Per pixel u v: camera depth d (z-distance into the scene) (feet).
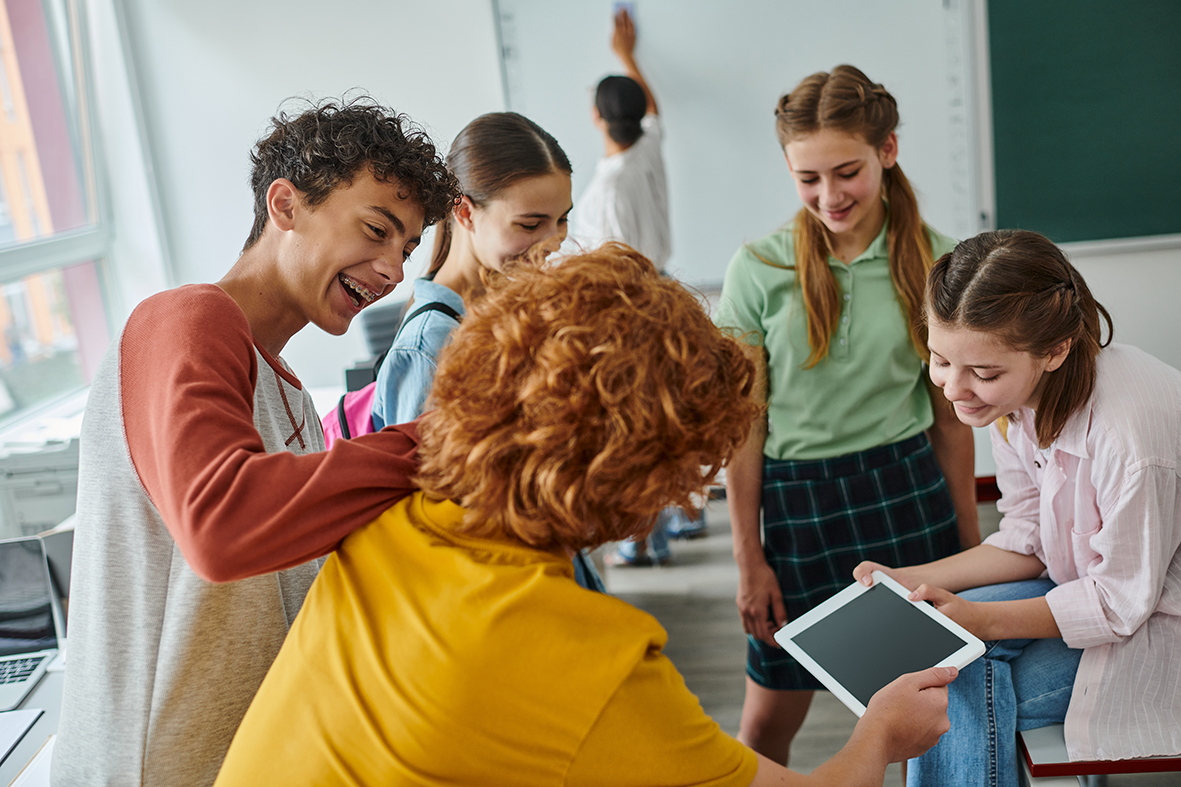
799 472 5.72
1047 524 4.42
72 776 3.05
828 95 5.07
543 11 11.16
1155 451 3.82
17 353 11.10
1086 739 4.11
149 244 12.46
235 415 2.57
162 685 2.99
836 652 4.07
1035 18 10.25
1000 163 10.75
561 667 2.29
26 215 11.18
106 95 11.83
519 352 2.39
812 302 5.44
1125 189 10.54
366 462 2.61
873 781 2.95
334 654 2.44
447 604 2.35
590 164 11.64
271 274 3.44
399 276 3.49
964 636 3.92
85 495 2.92
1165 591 4.04
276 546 2.38
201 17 11.69
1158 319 10.84
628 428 2.28
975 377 4.02
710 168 11.37
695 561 10.63
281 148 3.32
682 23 10.96
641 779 2.35
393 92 11.75
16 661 5.24
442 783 2.23
